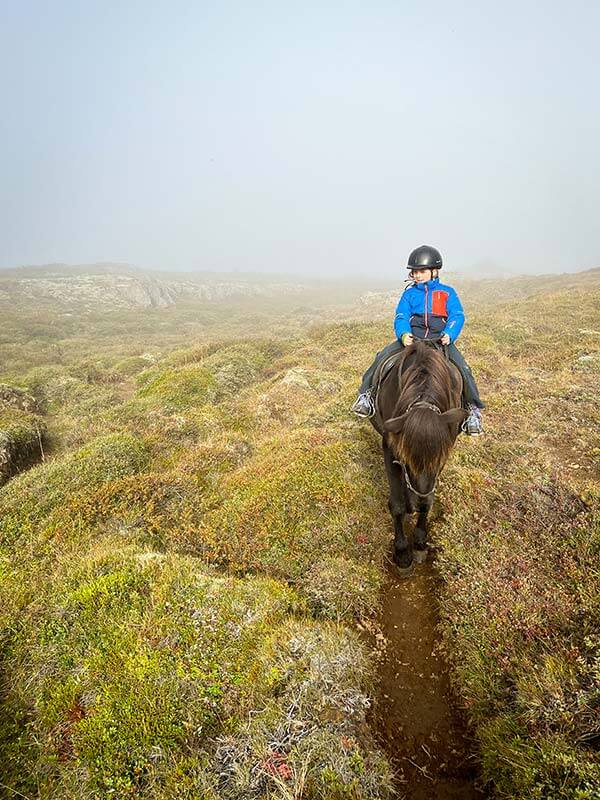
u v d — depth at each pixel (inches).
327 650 151.6
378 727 142.8
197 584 184.2
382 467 274.4
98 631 167.8
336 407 362.6
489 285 1697.8
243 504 243.1
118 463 299.1
